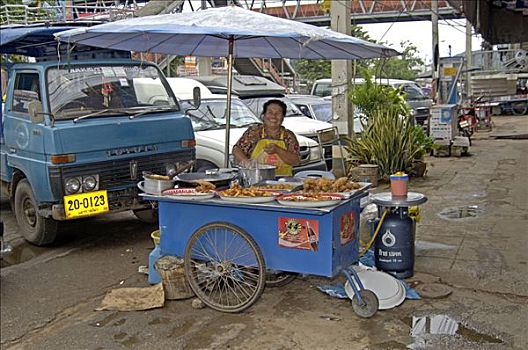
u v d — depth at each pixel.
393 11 24.00
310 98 13.89
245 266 4.52
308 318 4.45
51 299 5.13
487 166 11.51
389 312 4.48
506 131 18.38
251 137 6.04
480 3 9.30
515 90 24.81
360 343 4.02
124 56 7.48
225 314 4.59
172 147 6.87
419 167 10.34
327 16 23.28
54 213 6.12
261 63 21.69
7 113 6.93
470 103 19.56
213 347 4.07
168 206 4.82
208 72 17.41
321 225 4.16
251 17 4.71
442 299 4.70
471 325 4.23
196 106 7.58
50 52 7.53
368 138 10.24
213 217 4.59
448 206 7.98
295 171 8.56
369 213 5.49
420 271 5.33
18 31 6.59
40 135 6.18
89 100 6.64
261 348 4.02
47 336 4.39
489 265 5.46
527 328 4.16
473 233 6.56
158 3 12.28
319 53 5.98
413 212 5.30
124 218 8.08
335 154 10.16
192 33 4.25
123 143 6.41
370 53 5.81
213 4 16.19
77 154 6.12
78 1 9.76
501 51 22.48
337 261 4.28
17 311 4.88
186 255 4.69
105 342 4.24
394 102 10.73
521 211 7.55
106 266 6.00
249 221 4.42
